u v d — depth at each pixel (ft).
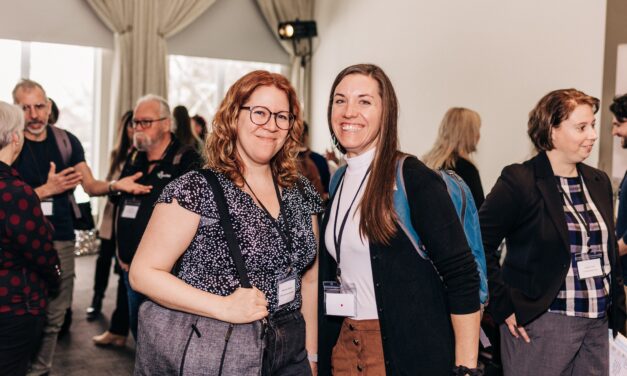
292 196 5.65
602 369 6.96
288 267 5.31
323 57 26.99
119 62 23.31
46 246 7.24
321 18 27.12
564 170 7.05
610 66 13.26
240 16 26.53
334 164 18.58
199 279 4.90
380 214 5.19
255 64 27.53
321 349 5.92
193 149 10.24
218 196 4.93
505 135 16.74
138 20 23.63
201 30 25.68
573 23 14.42
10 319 6.98
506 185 6.99
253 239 4.99
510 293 6.94
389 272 5.27
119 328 13.03
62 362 12.05
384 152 5.38
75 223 11.38
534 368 6.92
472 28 17.95
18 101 10.18
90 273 19.99
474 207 5.80
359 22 24.18
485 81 17.47
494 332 8.01
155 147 10.41
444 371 5.21
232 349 4.78
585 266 6.78
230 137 5.15
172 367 4.78
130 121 13.62
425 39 20.10
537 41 15.58
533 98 15.72
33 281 7.27
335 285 5.77
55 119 13.16
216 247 4.91
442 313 5.30
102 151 23.98
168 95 24.58
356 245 5.45
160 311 4.91
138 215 9.47
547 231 6.79
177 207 4.80
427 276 5.28
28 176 10.26
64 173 9.84
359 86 5.39
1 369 7.03
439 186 5.21
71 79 23.34
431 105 19.86
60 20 22.57
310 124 28.09
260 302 4.83
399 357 5.28
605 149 13.12
